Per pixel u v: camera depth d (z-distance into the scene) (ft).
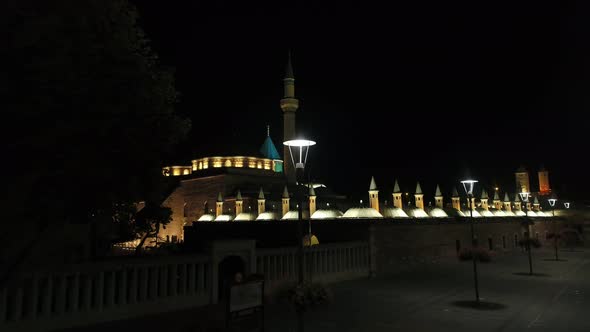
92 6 36.47
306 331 47.67
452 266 116.98
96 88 34.14
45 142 32.04
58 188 36.70
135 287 53.72
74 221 46.39
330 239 107.14
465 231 143.74
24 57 30.19
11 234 41.22
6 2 29.73
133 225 128.67
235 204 261.44
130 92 38.24
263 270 70.49
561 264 121.39
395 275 97.25
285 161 284.61
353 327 49.60
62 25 32.50
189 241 177.99
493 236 165.58
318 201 254.68
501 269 109.09
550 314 56.65
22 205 34.91
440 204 226.58
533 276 95.09
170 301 56.95
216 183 286.05
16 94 29.91
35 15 30.83
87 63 34.55
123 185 43.21
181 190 311.68
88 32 35.17
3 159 32.12
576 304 63.26
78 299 49.98
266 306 61.98
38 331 44.83
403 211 199.62
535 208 281.33
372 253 96.22
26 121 31.12
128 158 40.65
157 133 44.57
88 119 33.91
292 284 42.22
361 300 66.18
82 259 73.72
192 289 59.88
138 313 53.47
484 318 54.34
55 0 33.04
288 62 283.18
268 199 253.85
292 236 134.82
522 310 59.06
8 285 42.06
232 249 64.80
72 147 34.09
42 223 38.58
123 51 39.47
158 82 47.98
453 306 61.72
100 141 36.52
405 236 110.52
